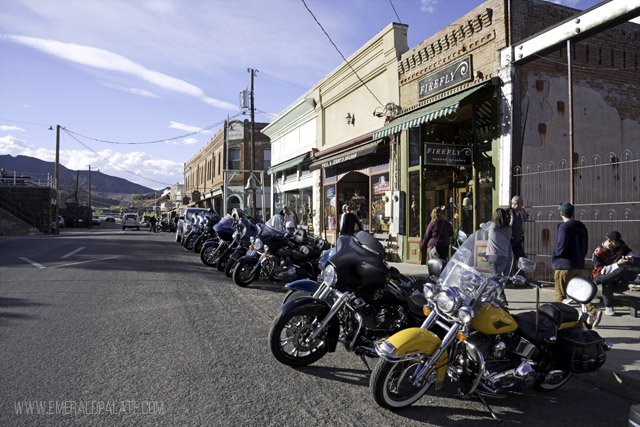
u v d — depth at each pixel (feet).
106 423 10.69
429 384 12.35
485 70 33.73
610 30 35.17
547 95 32.63
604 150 34.37
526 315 13.47
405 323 14.58
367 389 13.43
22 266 36.14
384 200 47.50
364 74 51.16
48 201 114.52
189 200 157.89
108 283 28.76
